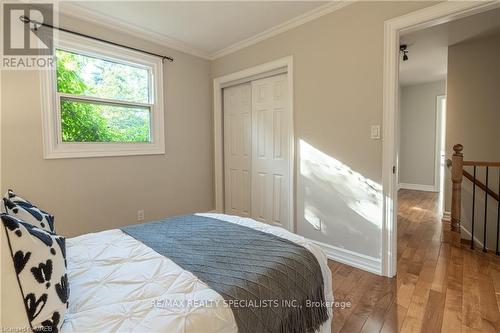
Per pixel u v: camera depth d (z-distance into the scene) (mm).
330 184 2477
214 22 2656
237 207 3613
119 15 2512
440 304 1774
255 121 3283
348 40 2279
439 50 3580
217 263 1168
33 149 2227
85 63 2559
